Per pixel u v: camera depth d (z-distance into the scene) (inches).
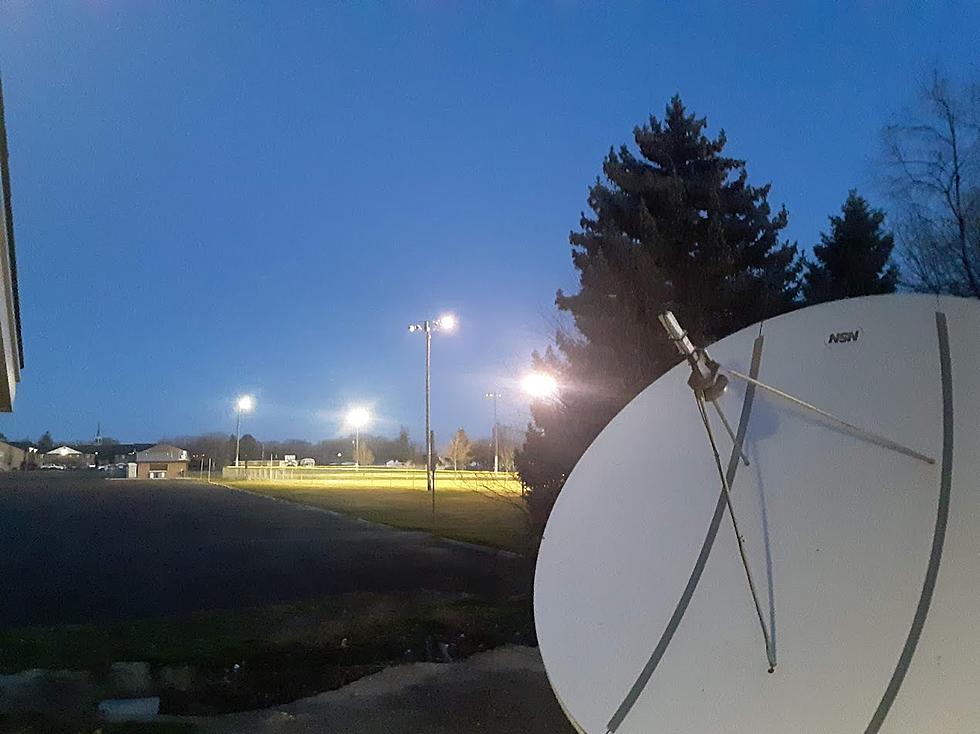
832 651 125.2
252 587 492.4
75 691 279.3
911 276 600.4
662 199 528.7
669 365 487.5
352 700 270.8
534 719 249.3
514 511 1025.5
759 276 532.7
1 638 349.7
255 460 4813.0
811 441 150.1
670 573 154.6
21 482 2532.0
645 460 174.6
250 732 240.4
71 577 539.2
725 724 128.1
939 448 133.3
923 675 114.5
